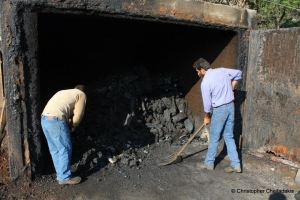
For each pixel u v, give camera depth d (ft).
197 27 15.69
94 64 19.03
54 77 17.46
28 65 11.00
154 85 19.06
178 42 18.86
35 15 10.75
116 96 17.16
